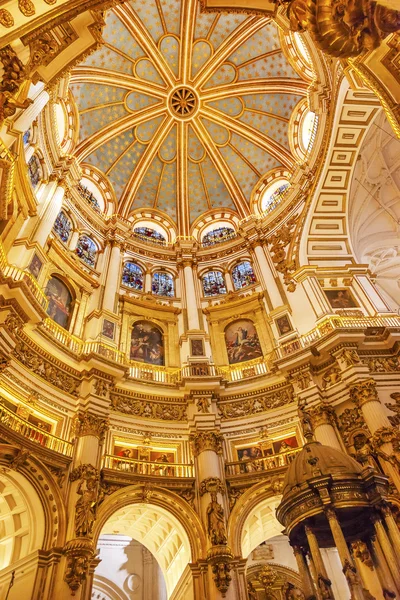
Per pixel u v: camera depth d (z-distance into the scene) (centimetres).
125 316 2356
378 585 809
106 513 1523
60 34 1276
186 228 3172
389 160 2455
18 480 1450
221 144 3275
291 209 2741
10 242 1852
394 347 1909
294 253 2497
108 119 3031
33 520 1455
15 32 1095
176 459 1853
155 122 3209
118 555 2420
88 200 2784
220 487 1686
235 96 3123
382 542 744
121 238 2767
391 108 1191
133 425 1872
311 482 788
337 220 2491
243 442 1911
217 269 2866
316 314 2181
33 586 1281
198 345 2300
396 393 1755
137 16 2834
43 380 1708
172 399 2012
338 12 961
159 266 2836
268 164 3186
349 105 2081
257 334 2356
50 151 2373
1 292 1570
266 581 2162
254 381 2058
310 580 790
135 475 1648
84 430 1669
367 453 898
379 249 2684
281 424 1895
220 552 1480
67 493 1495
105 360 1884
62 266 2227
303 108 2934
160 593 2358
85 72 2761
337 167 2353
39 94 1736
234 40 2953
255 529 1852
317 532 870
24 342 1697
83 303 2238
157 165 3262
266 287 2516
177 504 1642
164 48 3023
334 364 1909
